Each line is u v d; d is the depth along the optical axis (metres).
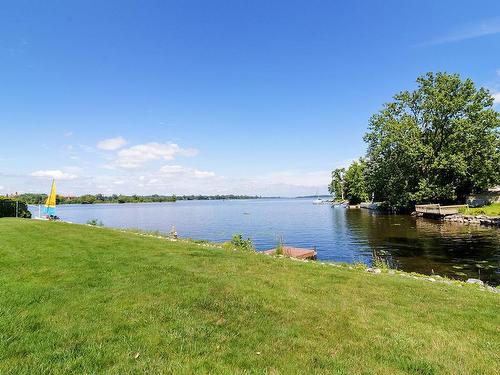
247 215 71.00
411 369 4.37
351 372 4.20
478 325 5.92
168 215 76.25
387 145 49.12
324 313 6.21
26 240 12.57
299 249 20.53
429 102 46.28
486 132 44.12
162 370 3.99
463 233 28.02
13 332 4.80
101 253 10.54
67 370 3.91
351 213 64.31
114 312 5.70
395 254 20.17
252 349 4.70
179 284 7.45
